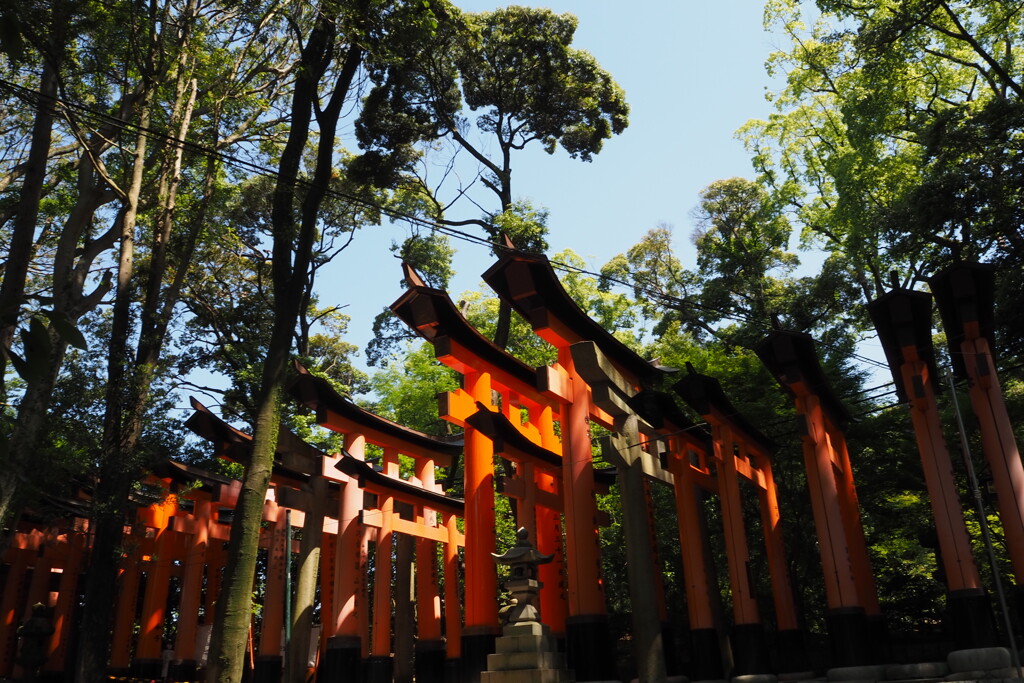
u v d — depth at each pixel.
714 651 16.05
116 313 21.70
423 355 39.69
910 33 29.50
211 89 26.52
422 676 20.91
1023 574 13.70
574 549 15.92
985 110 23.84
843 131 38.72
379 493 20.52
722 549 25.84
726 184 41.72
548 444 20.45
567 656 15.88
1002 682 12.04
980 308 15.48
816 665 20.31
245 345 33.16
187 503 25.00
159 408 21.06
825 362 27.03
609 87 32.41
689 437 18.75
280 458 20.48
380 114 32.38
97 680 18.22
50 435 19.05
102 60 20.38
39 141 18.27
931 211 23.86
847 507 18.34
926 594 23.81
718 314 39.28
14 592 24.45
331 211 33.94
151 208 24.33
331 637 19.08
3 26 4.36
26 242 17.45
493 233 28.80
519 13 30.80
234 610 16.58
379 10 21.05
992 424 14.45
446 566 22.42
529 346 35.03
